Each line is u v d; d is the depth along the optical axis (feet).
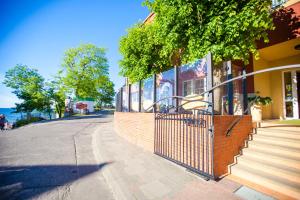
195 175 14.83
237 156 15.70
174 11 20.20
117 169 17.13
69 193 13.80
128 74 39.24
